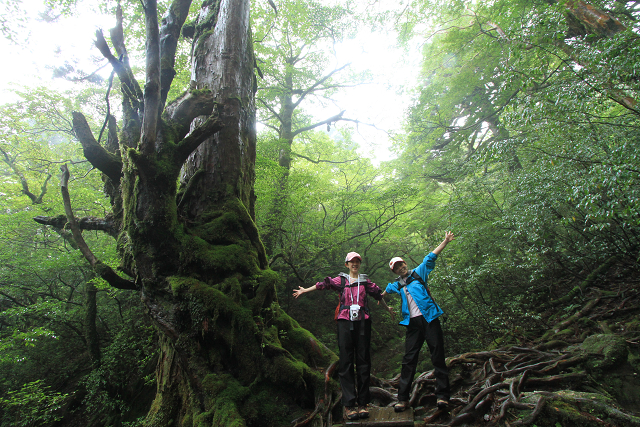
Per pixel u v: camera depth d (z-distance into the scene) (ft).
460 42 36.55
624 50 11.24
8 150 35.70
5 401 20.25
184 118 12.48
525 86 14.14
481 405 9.58
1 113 31.99
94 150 13.28
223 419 9.34
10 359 23.30
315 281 36.96
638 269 18.49
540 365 11.78
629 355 11.25
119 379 25.30
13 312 24.79
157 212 11.53
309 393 11.13
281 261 31.65
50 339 29.04
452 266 23.04
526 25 14.52
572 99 12.22
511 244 21.72
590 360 11.32
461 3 34.22
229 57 15.51
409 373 9.76
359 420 9.07
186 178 14.44
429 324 9.92
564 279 22.50
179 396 11.98
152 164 11.18
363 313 9.96
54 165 34.53
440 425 8.98
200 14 17.51
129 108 14.21
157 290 11.84
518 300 20.52
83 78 18.61
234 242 13.10
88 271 29.50
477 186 25.99
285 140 34.60
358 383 9.62
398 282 10.94
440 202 38.99
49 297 30.66
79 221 15.97
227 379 10.75
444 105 40.88
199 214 13.60
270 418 10.35
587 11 18.06
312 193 33.88
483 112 38.60
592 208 12.87
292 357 11.92
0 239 29.89
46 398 21.66
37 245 33.71
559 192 15.01
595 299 18.11
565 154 14.17
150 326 24.75
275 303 14.08
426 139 44.06
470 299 22.44
